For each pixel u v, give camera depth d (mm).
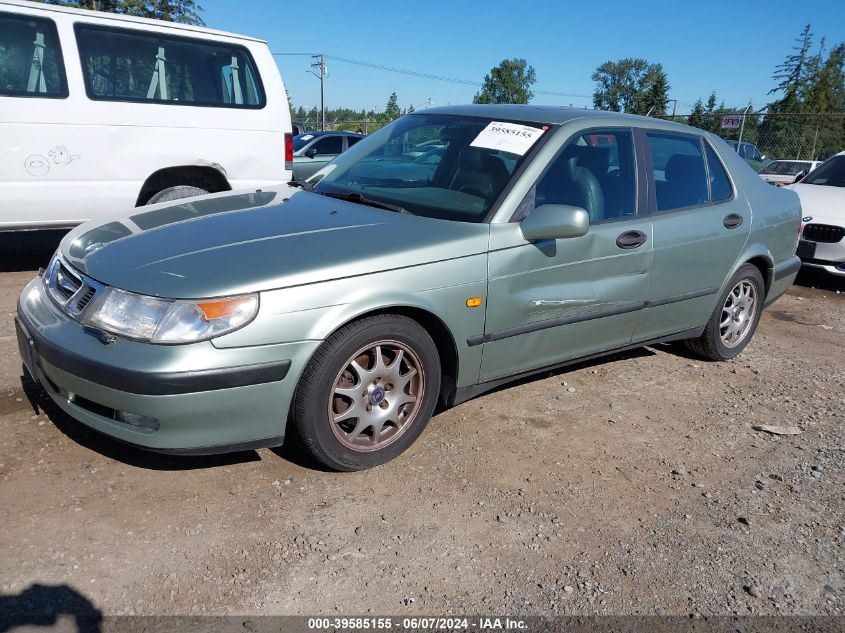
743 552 2855
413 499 3027
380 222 3346
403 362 3248
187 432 2713
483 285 3322
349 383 3078
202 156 6188
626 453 3600
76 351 2744
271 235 3125
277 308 2760
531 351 3680
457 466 3320
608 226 3836
